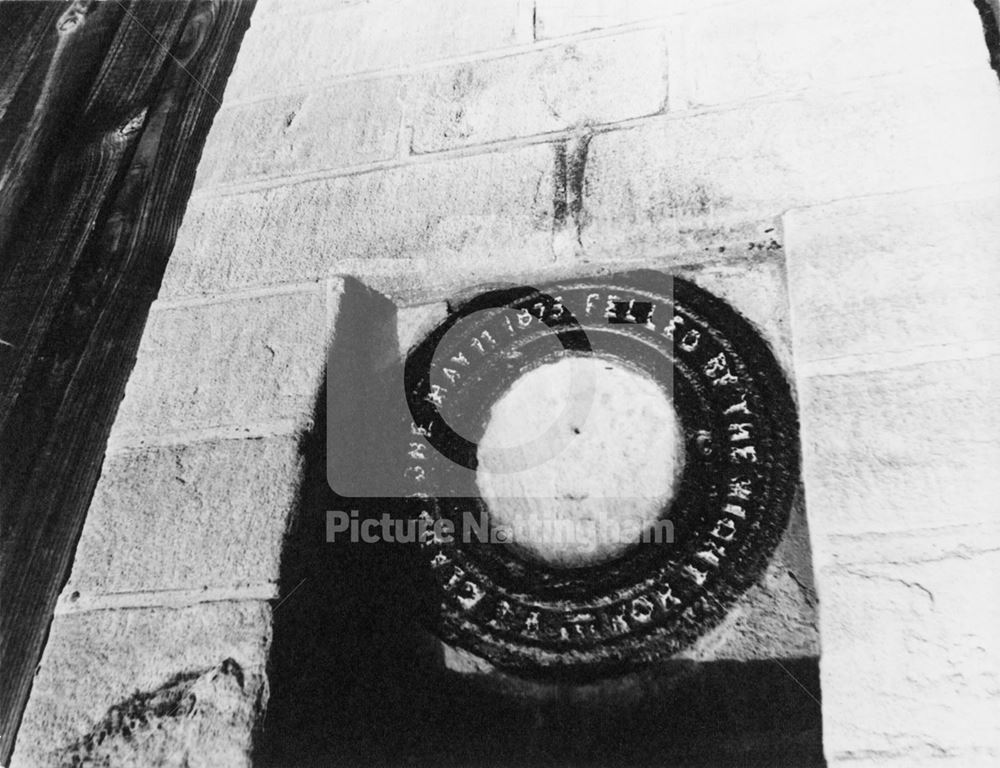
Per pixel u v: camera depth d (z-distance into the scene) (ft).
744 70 7.01
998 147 6.00
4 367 7.65
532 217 6.84
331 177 7.70
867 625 4.71
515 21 8.20
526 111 7.50
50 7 10.76
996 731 4.31
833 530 5.02
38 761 5.24
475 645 5.54
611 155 6.95
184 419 6.52
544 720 5.19
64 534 6.61
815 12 7.12
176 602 5.64
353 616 5.83
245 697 5.17
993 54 6.54
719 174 6.55
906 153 6.18
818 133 6.48
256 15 9.49
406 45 8.47
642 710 5.08
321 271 7.08
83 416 7.22
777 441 5.71
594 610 5.46
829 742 4.50
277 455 6.10
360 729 5.41
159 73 9.70
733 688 5.01
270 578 5.57
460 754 5.19
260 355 6.69
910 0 6.89
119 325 7.70
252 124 8.40
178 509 6.05
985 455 4.99
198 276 7.42
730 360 6.12
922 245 5.79
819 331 5.70
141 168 8.87
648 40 7.53
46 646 5.71
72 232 8.52
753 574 5.31
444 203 7.18
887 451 5.17
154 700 5.31
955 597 4.66
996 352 5.29
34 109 9.72
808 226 6.13
